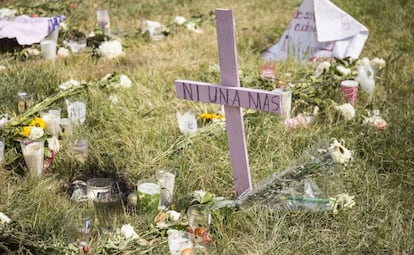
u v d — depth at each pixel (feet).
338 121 18.72
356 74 21.57
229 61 14.15
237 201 14.47
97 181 15.20
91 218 13.76
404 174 16.21
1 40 25.18
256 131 17.70
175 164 16.40
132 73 22.82
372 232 13.84
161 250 13.07
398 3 32.71
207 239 13.42
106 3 33.06
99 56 25.12
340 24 25.09
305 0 25.43
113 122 18.33
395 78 22.68
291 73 23.22
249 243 13.47
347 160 14.96
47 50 24.02
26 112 18.26
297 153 17.13
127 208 14.82
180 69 23.36
